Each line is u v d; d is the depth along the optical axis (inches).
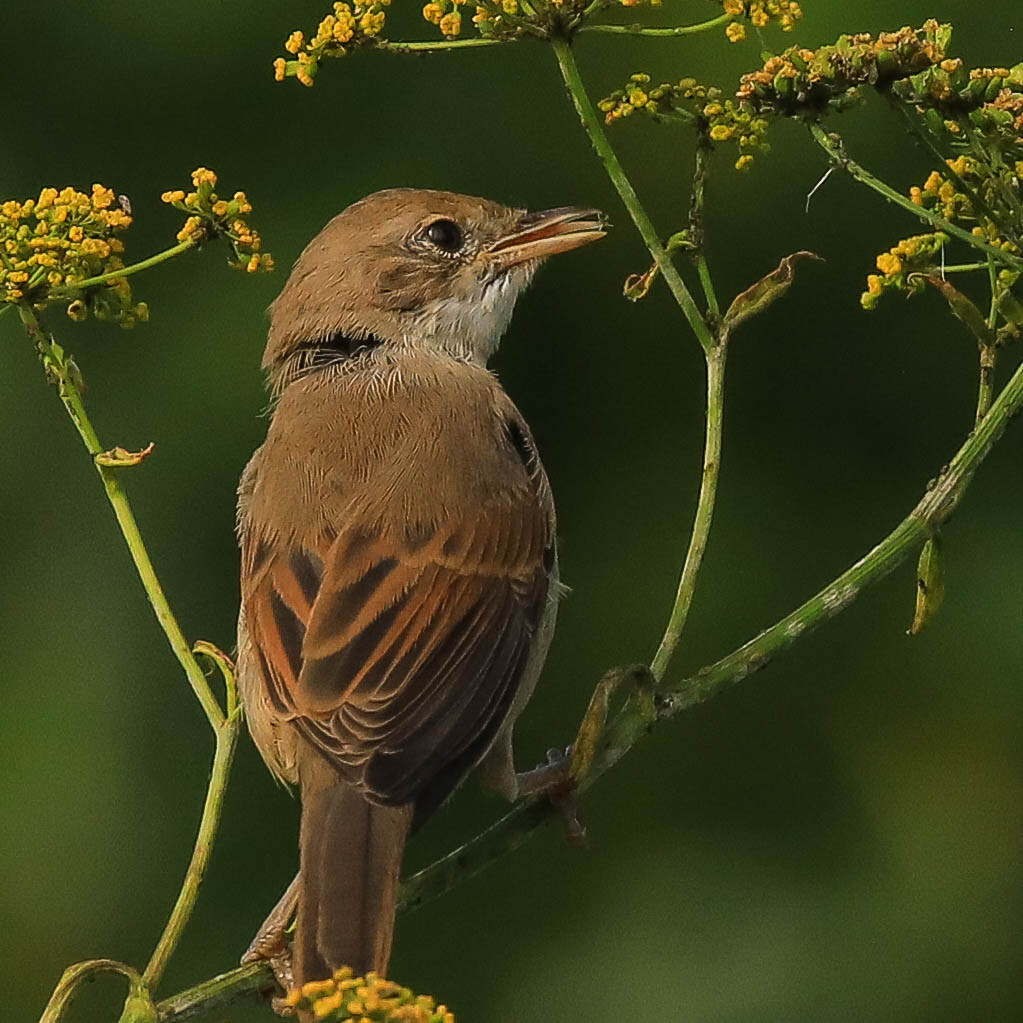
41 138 533.3
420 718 298.2
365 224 369.1
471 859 295.6
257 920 486.6
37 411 513.7
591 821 520.4
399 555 312.3
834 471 546.0
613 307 551.2
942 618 528.7
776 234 545.0
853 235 542.6
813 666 531.5
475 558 317.4
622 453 547.5
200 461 511.8
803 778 524.4
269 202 536.4
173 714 495.8
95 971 267.0
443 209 368.8
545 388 549.6
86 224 303.9
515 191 545.0
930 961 497.0
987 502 535.8
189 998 273.7
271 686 301.7
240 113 537.6
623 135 549.3
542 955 504.1
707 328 305.9
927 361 547.8
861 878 511.2
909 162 537.3
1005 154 283.3
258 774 493.0
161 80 535.8
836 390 548.7
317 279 366.9
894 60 278.7
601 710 293.1
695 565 300.4
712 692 298.5
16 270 299.4
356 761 287.1
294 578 312.2
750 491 543.5
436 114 546.9
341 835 280.8
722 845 518.0
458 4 303.4
